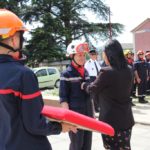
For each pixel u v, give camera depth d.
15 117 2.41
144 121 9.37
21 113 2.39
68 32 43.97
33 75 2.42
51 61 43.59
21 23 2.50
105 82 3.94
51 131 2.46
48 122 2.44
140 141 7.60
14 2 44.53
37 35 42.72
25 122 2.38
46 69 24.14
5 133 2.43
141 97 12.81
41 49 42.88
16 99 2.39
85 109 4.85
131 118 4.11
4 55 2.46
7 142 2.44
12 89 2.36
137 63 12.74
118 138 4.01
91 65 10.05
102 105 4.06
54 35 43.91
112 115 3.97
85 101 4.86
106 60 4.03
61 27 43.69
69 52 4.88
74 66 4.88
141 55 12.88
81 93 4.83
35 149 2.47
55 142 7.74
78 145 4.76
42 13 45.41
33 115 2.36
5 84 2.37
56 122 2.50
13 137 2.43
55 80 24.30
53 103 11.38
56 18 43.78
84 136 4.85
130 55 12.84
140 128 8.84
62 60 43.56
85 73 4.94
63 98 4.82
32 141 2.45
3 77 2.39
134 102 12.95
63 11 46.41
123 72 3.95
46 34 42.75
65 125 2.54
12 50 2.48
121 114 3.98
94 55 10.12
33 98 2.38
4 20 2.43
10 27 2.43
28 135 2.44
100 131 2.53
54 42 43.94
